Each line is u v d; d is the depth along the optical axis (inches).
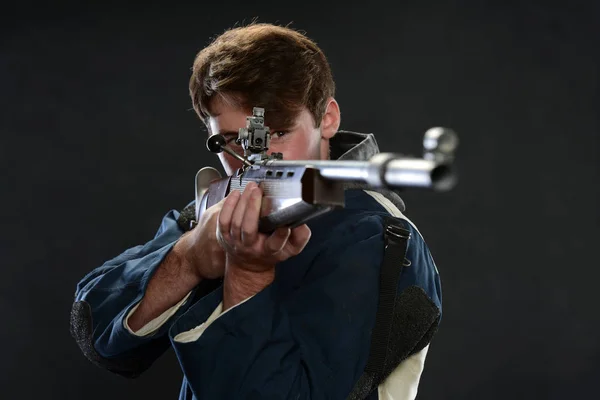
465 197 371.2
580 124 375.9
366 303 71.1
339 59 381.7
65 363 357.7
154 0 386.0
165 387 342.6
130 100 382.6
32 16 382.6
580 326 363.9
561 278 366.6
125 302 87.7
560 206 371.9
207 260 78.0
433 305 74.9
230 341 68.3
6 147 375.9
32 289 367.2
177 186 378.3
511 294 365.7
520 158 374.6
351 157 84.1
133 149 379.6
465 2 382.3
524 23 380.5
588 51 378.0
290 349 69.1
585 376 358.6
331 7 384.2
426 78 380.2
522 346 362.3
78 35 383.9
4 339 358.9
